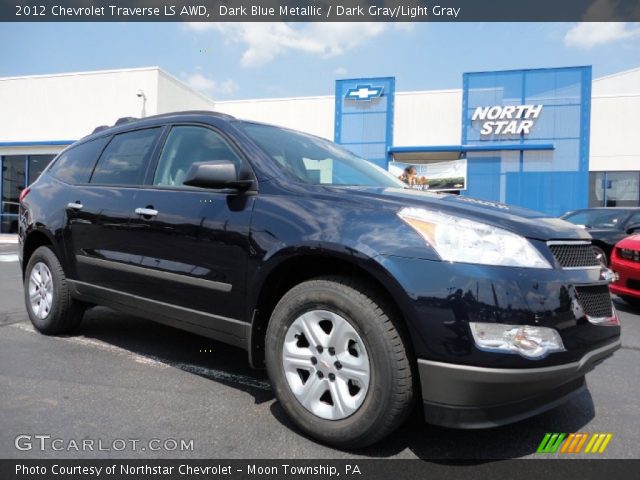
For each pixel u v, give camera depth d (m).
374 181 3.22
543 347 1.97
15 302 5.54
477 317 1.94
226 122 3.05
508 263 2.01
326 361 2.26
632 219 7.82
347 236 2.19
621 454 2.28
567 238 2.25
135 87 17.14
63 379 3.04
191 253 2.83
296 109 18.44
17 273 8.14
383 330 2.08
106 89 17.42
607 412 2.79
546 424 2.60
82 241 3.61
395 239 2.11
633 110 16.41
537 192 16.36
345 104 17.69
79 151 4.16
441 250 2.04
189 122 3.27
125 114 17.27
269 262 2.42
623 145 16.48
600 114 16.64
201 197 2.87
